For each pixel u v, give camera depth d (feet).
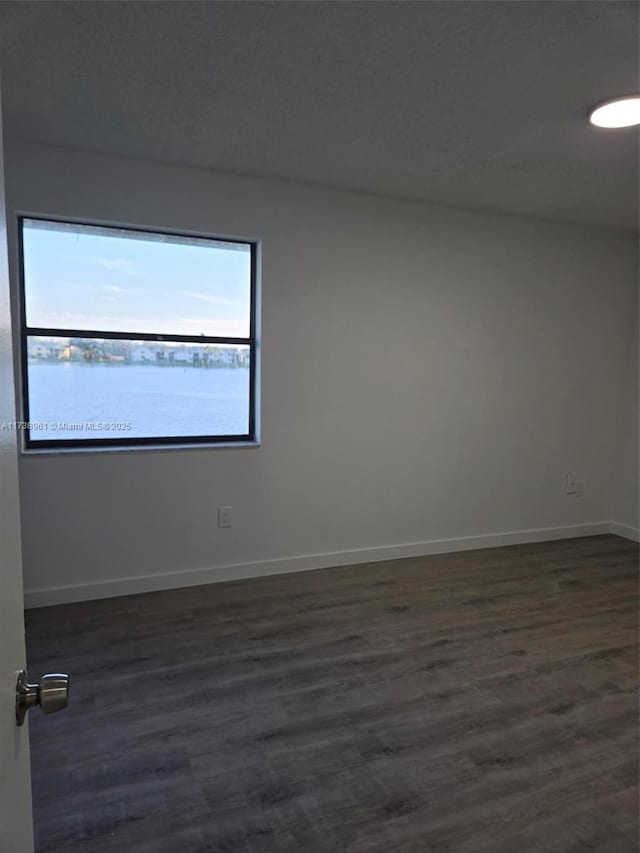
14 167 8.65
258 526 11.08
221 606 9.78
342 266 11.03
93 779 5.72
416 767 5.99
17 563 2.51
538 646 8.64
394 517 12.28
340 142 8.38
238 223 10.09
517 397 13.17
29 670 7.66
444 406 12.41
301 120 7.64
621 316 14.06
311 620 9.34
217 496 10.68
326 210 10.75
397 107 7.21
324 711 6.91
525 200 11.20
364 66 6.22
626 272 13.96
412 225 11.51
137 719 6.68
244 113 7.45
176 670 7.75
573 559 12.61
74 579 9.81
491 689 7.47
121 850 4.92
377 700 7.17
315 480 11.43
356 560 12.00
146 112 7.47
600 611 9.92
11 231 8.78
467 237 12.07
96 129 8.05
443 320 12.11
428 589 10.76
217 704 7.01
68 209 9.01
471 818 5.34
